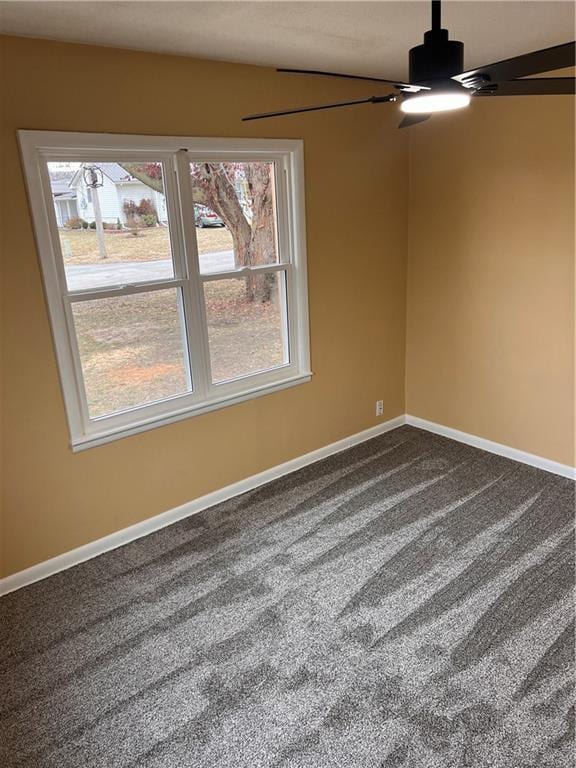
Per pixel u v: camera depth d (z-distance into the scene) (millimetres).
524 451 3965
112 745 2018
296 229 3576
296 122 3391
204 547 3156
